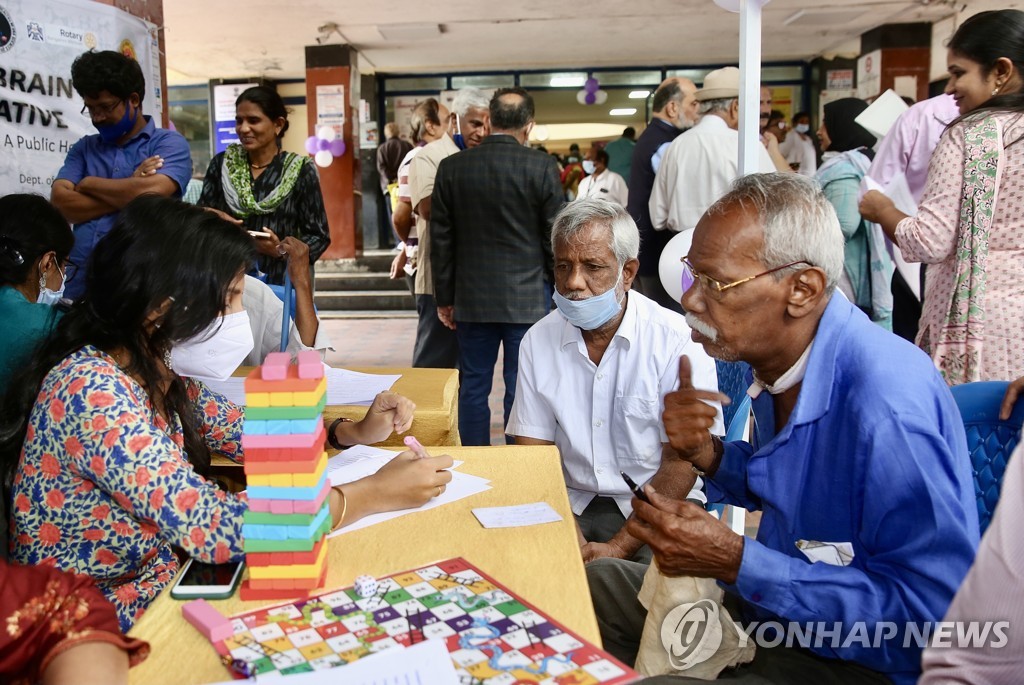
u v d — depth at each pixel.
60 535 1.30
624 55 11.63
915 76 10.19
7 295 1.96
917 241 2.31
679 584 1.35
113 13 3.62
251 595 1.09
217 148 12.55
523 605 1.06
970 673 0.88
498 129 3.44
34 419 1.27
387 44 10.42
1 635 0.90
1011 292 2.21
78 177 3.20
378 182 11.34
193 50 10.37
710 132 3.78
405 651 0.94
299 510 1.06
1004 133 2.18
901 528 1.18
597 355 2.07
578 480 2.10
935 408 1.24
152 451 1.20
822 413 1.27
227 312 1.32
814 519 1.32
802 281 1.24
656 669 1.35
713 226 1.28
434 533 1.30
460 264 3.54
